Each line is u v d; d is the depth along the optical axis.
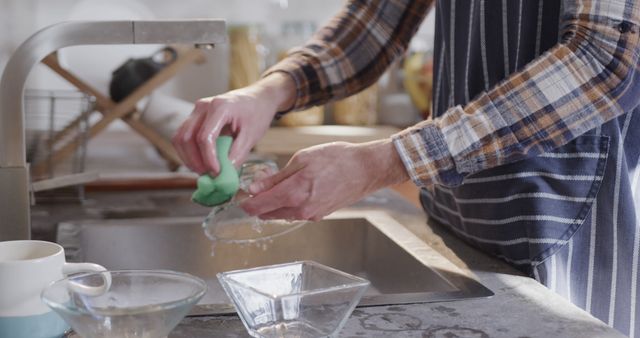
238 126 1.16
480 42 1.13
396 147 0.98
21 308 0.79
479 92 1.15
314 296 0.82
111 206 1.52
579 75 0.95
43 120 2.08
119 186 1.68
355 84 1.36
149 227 1.36
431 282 1.09
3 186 1.07
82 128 1.77
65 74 1.73
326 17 2.41
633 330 1.12
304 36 2.36
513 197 1.10
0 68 2.20
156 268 1.37
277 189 0.99
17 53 1.04
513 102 0.97
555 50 0.97
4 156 1.07
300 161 0.99
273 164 1.21
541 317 0.91
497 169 1.12
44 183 1.43
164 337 0.78
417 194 1.95
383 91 2.48
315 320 0.83
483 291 0.99
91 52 2.25
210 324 0.88
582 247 1.10
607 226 1.09
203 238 1.38
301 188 0.99
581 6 0.95
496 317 0.91
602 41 0.94
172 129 1.76
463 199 1.19
